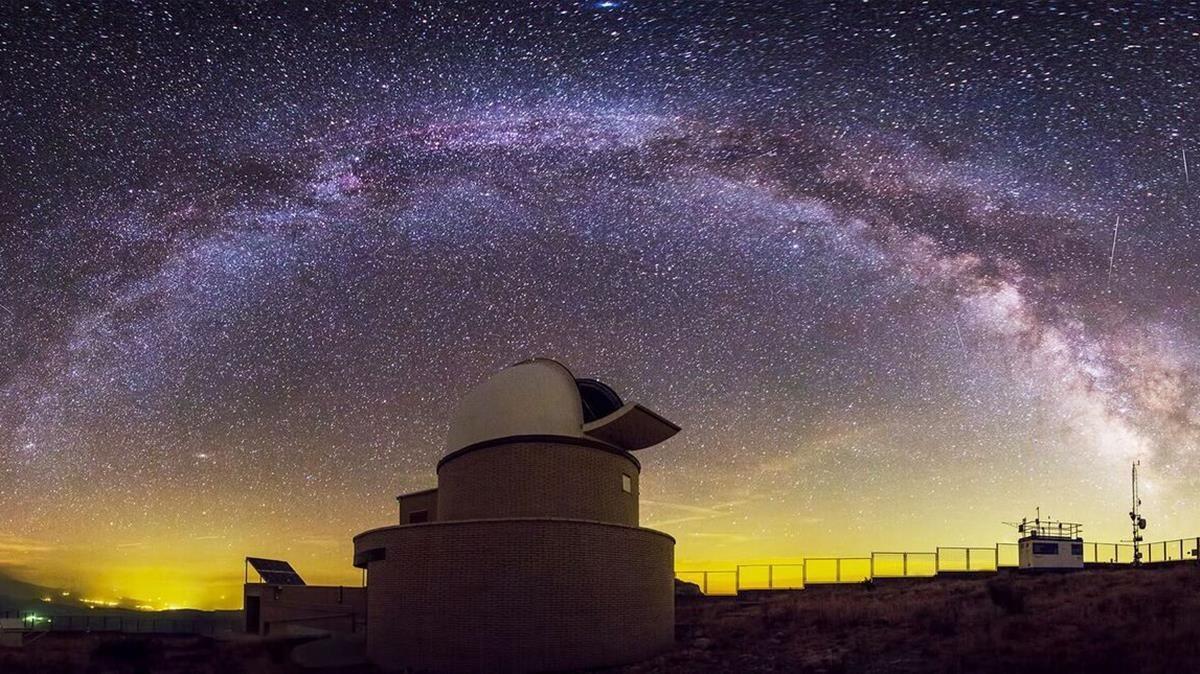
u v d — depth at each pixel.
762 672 25.59
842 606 36.34
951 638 27.28
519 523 27.22
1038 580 39.75
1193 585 32.50
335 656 30.44
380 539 29.16
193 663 29.61
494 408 31.31
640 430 31.53
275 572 44.12
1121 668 21.72
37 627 47.12
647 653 28.72
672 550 31.89
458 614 26.91
